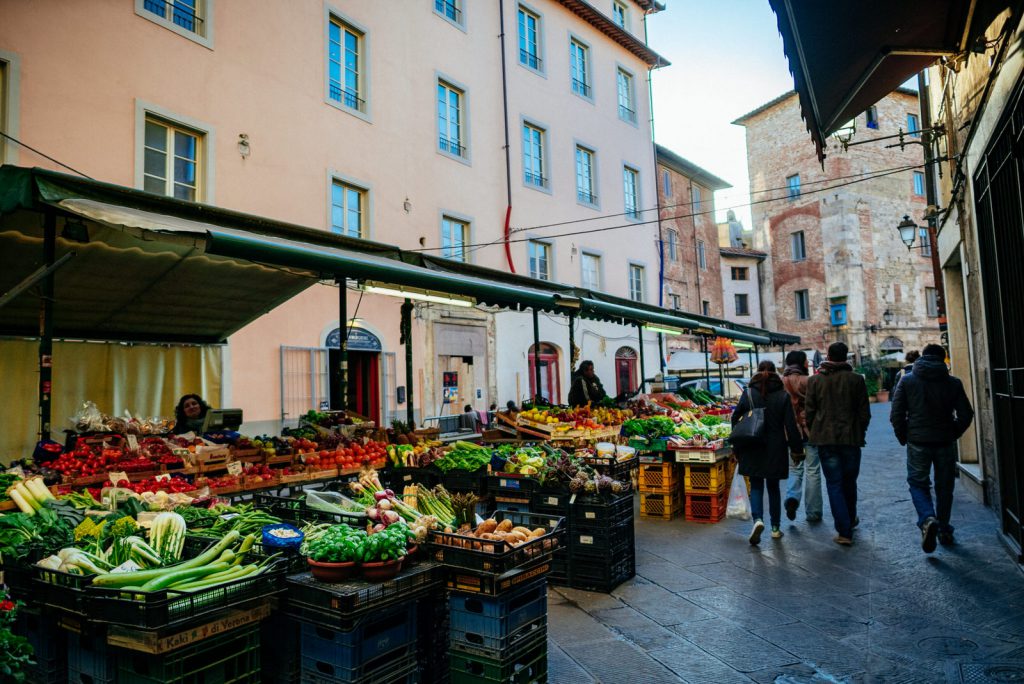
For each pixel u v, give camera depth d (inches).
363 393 578.9
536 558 144.0
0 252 285.1
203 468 262.5
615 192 935.7
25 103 371.6
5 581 134.6
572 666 163.3
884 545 264.7
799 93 238.8
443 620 146.8
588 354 871.7
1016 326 225.9
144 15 432.1
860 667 158.4
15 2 369.7
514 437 416.2
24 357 363.3
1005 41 205.8
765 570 238.1
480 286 305.9
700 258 1320.1
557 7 864.9
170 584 119.4
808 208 1546.5
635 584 227.5
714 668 160.4
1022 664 155.9
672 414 476.7
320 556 127.0
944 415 255.1
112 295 350.6
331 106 557.3
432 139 660.1
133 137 421.4
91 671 122.6
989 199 247.6
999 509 261.6
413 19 651.5
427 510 175.2
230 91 482.3
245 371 477.4
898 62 238.7
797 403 328.5
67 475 224.4
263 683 134.8
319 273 373.1
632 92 1002.7
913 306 1535.4
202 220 275.6
